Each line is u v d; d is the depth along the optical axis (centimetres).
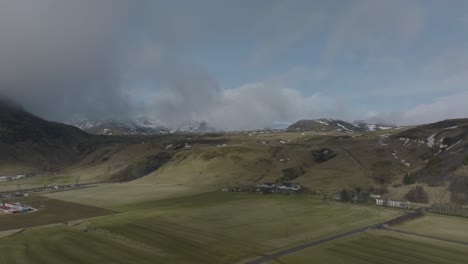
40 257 9325
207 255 9619
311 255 9538
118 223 13325
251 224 13125
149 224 13150
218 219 13988
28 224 13862
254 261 9125
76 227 12719
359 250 9912
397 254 9569
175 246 10412
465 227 12312
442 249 9950
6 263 8850
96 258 9281
